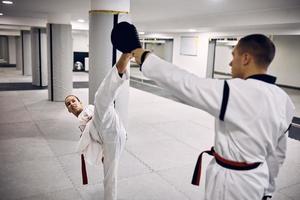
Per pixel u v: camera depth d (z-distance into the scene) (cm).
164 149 505
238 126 127
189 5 661
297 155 504
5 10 863
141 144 525
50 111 759
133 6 700
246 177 134
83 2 656
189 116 763
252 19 738
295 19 623
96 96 217
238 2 586
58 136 552
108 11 483
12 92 1031
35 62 1192
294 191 371
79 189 352
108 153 266
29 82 1305
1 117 680
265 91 128
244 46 134
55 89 889
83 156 270
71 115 722
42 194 336
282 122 138
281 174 421
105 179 278
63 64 883
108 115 244
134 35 133
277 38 1543
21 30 1505
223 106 123
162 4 654
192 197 346
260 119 127
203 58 1304
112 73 195
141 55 130
